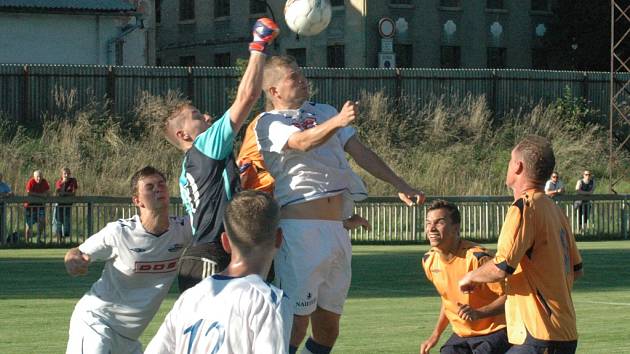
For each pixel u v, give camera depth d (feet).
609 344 68.44
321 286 45.73
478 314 46.16
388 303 90.33
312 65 297.74
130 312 44.27
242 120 40.81
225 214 28.89
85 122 212.23
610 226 189.16
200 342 27.89
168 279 44.57
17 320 77.56
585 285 108.06
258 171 45.78
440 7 301.63
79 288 100.83
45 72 221.87
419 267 126.31
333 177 45.16
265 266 28.94
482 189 220.23
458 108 244.63
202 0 329.52
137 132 215.92
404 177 219.41
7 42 243.81
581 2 302.45
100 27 251.80
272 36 40.34
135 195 42.91
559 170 233.55
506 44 312.29
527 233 40.81
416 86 247.70
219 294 28.09
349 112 40.88
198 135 43.24
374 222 172.35
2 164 197.67
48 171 200.34
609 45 300.20
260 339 27.45
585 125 250.98
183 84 232.32
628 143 250.78
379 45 290.97
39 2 245.04
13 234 159.22
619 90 246.68
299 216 44.75
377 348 65.82
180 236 43.62
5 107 219.41
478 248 48.57
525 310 41.45
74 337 44.34
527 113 253.44
